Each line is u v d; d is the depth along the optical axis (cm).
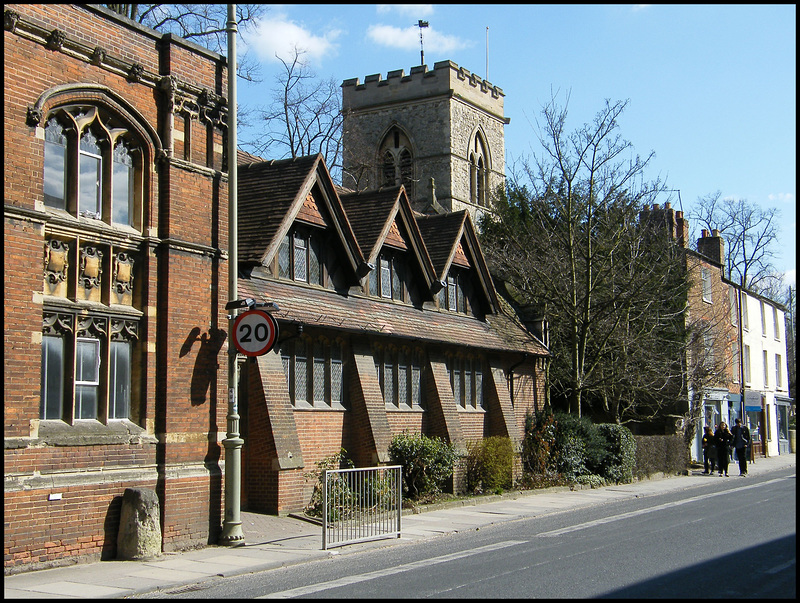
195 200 1581
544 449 2859
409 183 5181
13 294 1255
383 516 1692
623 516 1992
